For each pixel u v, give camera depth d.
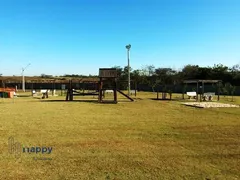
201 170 5.39
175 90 49.47
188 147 7.18
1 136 8.16
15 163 5.65
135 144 7.43
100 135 8.56
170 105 20.47
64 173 5.12
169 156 6.32
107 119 12.23
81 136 8.35
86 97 32.25
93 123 10.98
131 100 25.03
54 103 21.50
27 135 8.36
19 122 10.95
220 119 12.60
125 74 57.44
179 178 4.95
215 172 5.29
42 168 5.38
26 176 4.94
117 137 8.29
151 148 7.02
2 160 5.82
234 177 5.03
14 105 19.28
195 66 57.06
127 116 13.43
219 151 6.81
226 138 8.32
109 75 22.94
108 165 5.61
